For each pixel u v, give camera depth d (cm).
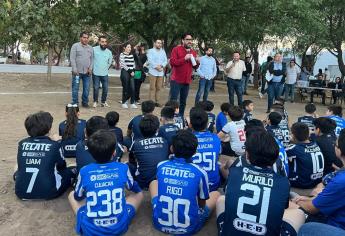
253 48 2455
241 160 362
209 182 461
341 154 331
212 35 1486
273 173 333
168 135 544
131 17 1341
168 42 1700
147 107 641
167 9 1301
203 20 1354
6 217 426
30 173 448
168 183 378
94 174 373
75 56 1014
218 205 383
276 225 322
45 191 453
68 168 486
